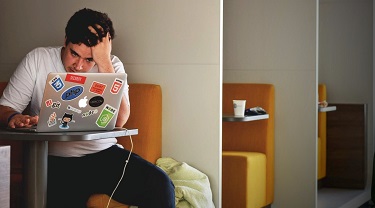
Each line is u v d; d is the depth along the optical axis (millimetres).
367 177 7328
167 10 4188
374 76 7270
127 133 3145
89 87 2980
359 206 6496
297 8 5422
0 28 4465
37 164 3018
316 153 5387
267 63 5504
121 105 3498
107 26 3551
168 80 4188
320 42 7371
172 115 4180
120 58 4270
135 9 4238
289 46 5445
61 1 4363
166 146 4188
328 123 7043
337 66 7355
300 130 5418
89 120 3016
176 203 3689
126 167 3393
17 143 3898
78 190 3410
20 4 4434
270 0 5496
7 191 2422
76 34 3502
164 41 4191
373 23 7246
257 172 4980
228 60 5605
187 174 3967
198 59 4133
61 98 2932
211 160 4113
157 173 3350
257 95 5309
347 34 7324
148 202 3316
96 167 3424
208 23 4109
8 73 4457
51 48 3572
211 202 3922
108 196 3406
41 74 3494
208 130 4121
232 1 5598
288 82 5449
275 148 5477
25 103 3484
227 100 5363
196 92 4137
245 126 5281
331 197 6430
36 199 3023
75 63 3525
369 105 7301
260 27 5520
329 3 7344
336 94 7379
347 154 6996
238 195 4797
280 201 5473
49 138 2811
